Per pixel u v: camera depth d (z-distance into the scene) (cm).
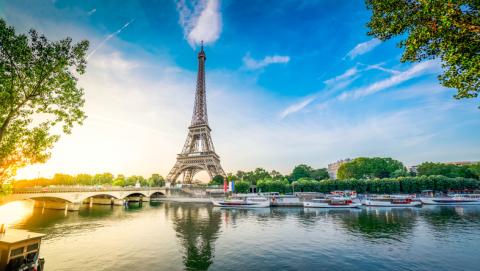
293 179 18525
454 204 8775
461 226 4875
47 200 9581
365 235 4212
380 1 1526
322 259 3041
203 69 16862
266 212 7675
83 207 10106
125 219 6462
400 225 5044
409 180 11019
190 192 13850
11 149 2169
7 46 1786
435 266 2783
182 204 11244
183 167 14588
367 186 11381
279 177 18800
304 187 12281
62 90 2169
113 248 3594
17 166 2228
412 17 1406
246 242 3897
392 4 1482
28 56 1914
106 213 7875
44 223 5838
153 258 3144
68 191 8056
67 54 2105
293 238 4100
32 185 17625
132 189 11394
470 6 1274
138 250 3488
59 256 3222
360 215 6562
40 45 1986
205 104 16100
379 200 8619
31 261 2102
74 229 5059
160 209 9088
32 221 6178
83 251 3450
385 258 3047
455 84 1382
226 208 9062
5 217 6912
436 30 1295
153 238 4219
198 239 4125
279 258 3103
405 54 1508
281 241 3919
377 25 1619
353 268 2747
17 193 6431
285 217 6488
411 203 8338
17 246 2011
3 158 2133
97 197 11969
